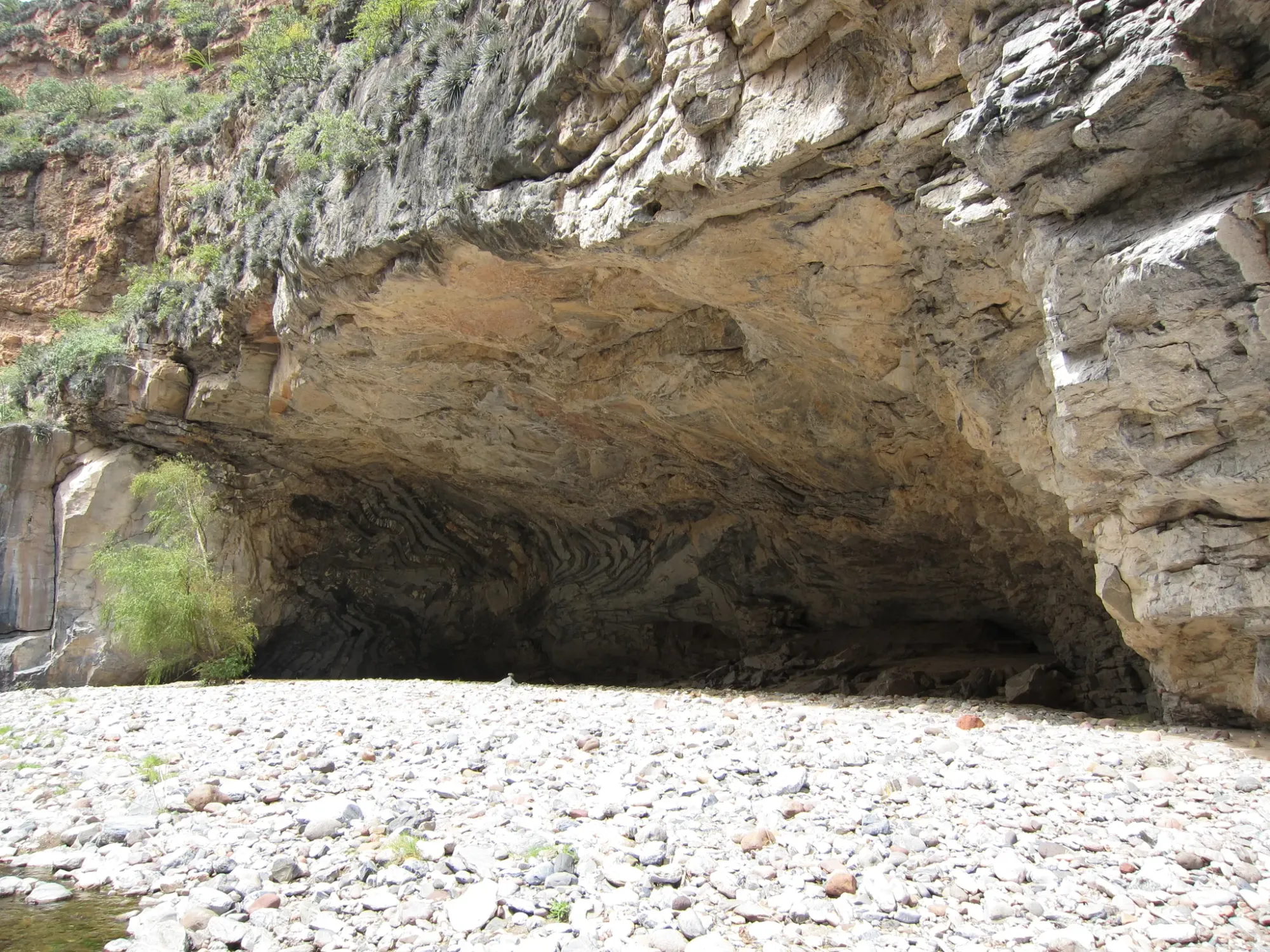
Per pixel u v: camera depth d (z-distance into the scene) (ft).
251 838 15.26
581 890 12.88
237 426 55.62
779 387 35.63
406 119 35.42
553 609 63.62
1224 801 16.57
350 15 50.29
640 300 34.83
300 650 62.39
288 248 41.52
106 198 72.23
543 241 30.22
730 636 58.80
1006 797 16.97
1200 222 16.17
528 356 40.98
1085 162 17.65
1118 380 18.69
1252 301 16.30
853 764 19.35
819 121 21.29
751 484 46.24
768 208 24.56
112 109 79.05
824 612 54.85
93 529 54.34
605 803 16.46
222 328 49.52
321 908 12.50
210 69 77.71
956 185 20.86
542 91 28.35
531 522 62.28
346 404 50.21
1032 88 17.20
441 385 45.83
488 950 11.26
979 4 18.21
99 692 42.32
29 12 89.66
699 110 23.35
